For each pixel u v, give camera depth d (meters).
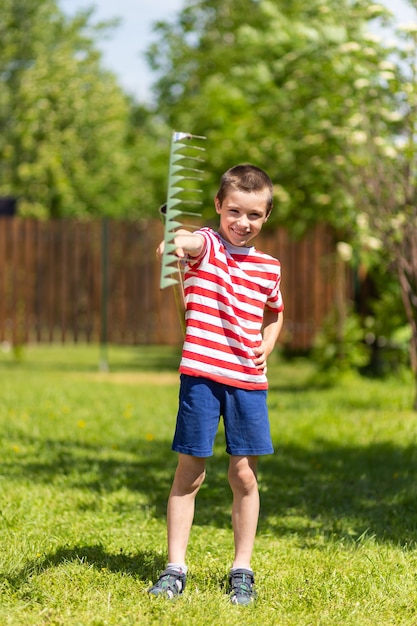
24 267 13.78
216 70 20.81
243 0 23.50
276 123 12.06
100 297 13.77
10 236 13.72
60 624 3.11
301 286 12.95
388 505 5.35
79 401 9.16
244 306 3.56
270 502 5.44
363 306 12.30
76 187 27.83
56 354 18.06
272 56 11.48
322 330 12.29
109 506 5.16
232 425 3.57
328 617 3.33
